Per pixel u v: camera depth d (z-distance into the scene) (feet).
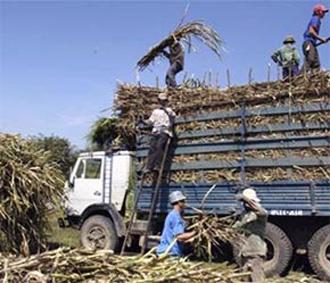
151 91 37.29
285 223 31.60
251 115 32.45
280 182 31.07
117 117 38.45
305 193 30.32
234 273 15.55
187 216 33.27
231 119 33.22
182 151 35.01
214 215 31.81
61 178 32.89
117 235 38.40
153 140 35.42
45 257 15.07
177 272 14.78
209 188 33.45
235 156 32.81
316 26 35.09
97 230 39.40
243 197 23.94
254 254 23.48
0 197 29.32
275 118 31.73
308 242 30.45
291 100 31.27
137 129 37.58
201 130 34.32
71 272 14.75
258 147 32.07
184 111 35.17
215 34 37.06
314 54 35.09
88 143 42.29
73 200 41.52
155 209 35.99
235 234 27.78
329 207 29.55
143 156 37.17
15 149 30.89
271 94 31.91
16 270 14.71
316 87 30.55
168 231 21.18
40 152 32.42
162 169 35.37
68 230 42.57
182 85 35.88
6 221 29.27
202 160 34.09
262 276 23.35
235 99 33.09
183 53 37.58
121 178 39.86
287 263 30.58
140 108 37.47
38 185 30.63
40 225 31.04
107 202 40.19
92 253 15.42
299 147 30.78
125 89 38.06
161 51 38.58
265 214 23.62
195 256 29.63
